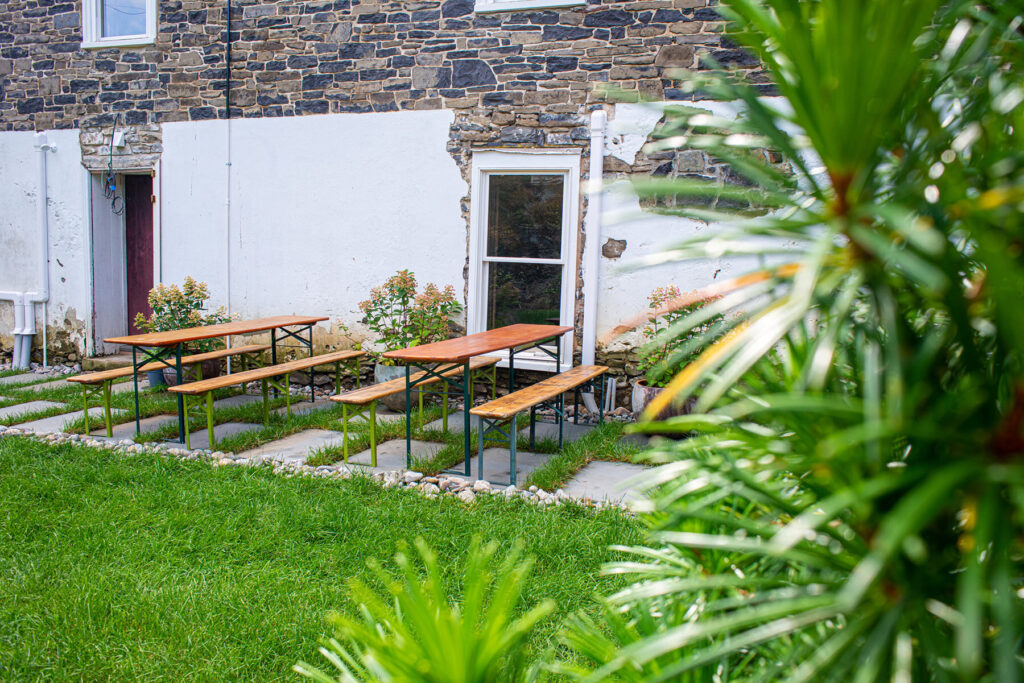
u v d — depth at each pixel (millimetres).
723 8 682
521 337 5824
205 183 8461
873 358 603
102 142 8867
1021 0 648
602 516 4008
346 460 5145
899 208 577
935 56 669
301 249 8148
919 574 640
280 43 8047
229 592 3176
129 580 3307
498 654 787
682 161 6688
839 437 546
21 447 5395
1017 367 576
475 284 7516
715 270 6633
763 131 636
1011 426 563
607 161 6926
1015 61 691
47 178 9195
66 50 8930
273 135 8148
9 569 3414
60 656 2684
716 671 872
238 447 5621
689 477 869
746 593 854
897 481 549
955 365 653
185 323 8008
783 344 798
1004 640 513
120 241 9453
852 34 542
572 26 7012
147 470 4910
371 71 7730
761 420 799
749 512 898
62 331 9312
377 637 781
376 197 7812
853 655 625
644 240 6816
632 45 6844
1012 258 590
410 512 4105
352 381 8062
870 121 566
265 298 8344
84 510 4180
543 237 7359
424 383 6039
